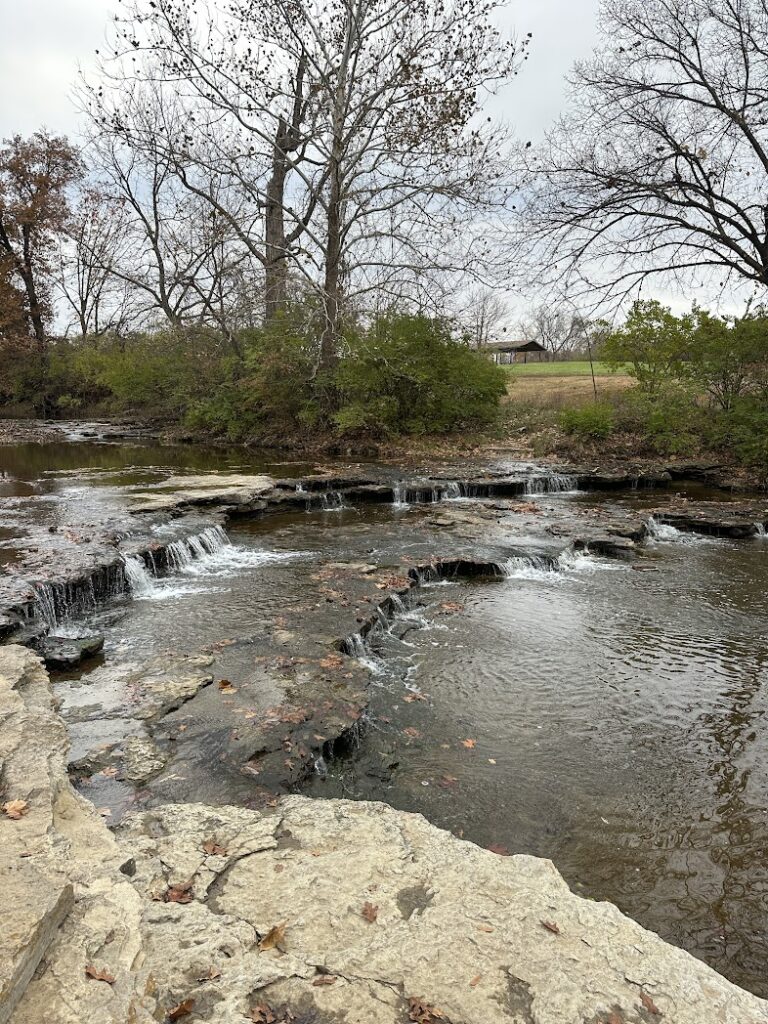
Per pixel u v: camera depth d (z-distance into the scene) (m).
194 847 3.75
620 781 5.55
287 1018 2.53
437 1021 2.55
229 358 27.34
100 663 7.11
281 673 6.75
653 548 12.66
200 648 7.43
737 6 17.23
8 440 29.30
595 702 6.84
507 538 12.37
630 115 18.14
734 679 7.36
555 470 18.92
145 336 34.09
